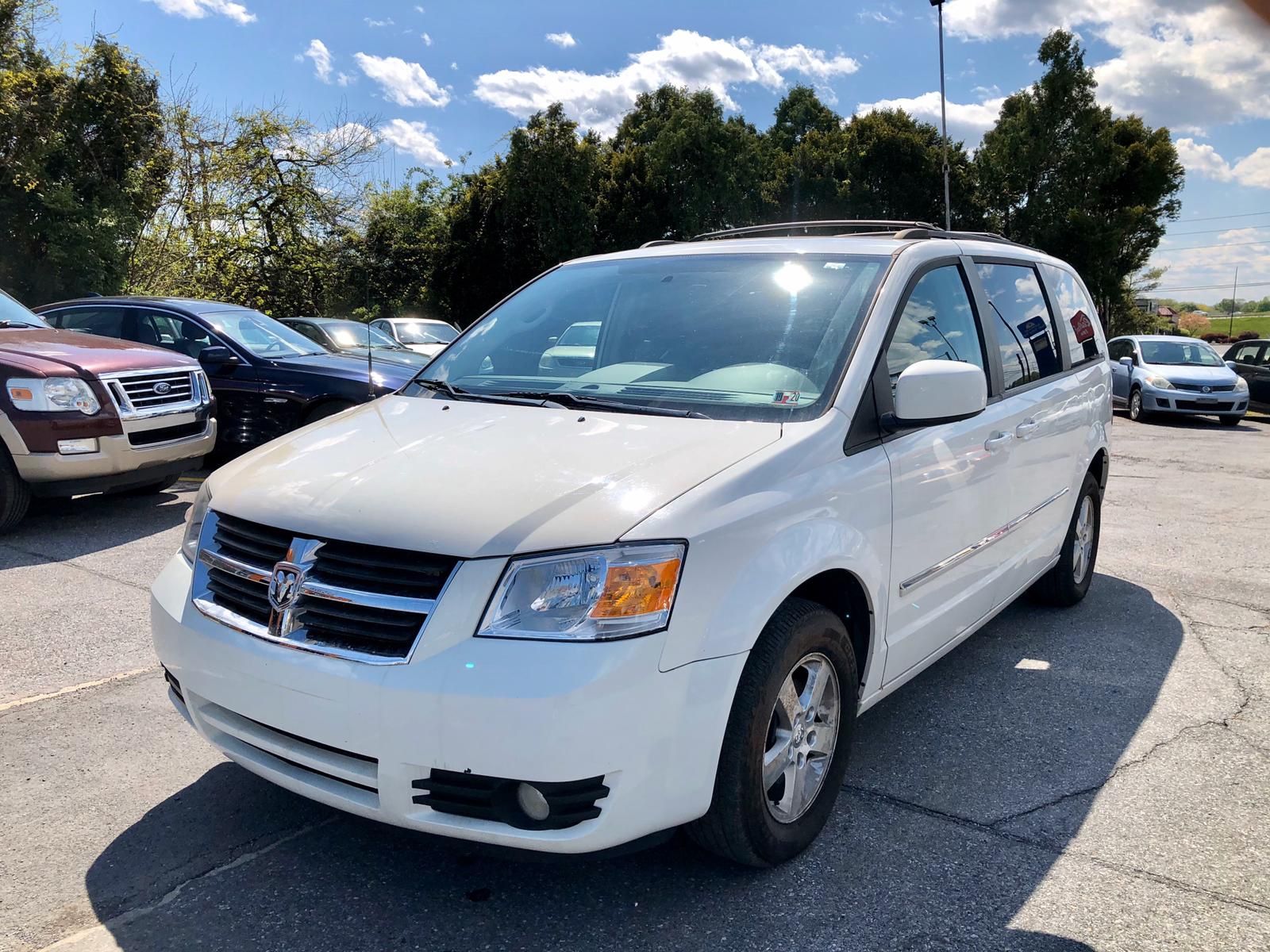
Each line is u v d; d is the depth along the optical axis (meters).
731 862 2.79
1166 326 61.31
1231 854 2.91
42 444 6.27
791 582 2.58
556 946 2.43
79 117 19.45
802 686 2.83
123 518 7.16
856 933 2.50
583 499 2.41
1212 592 5.85
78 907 2.55
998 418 3.91
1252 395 18.47
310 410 8.49
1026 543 4.44
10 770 3.30
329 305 26.38
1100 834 3.02
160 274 22.17
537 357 3.64
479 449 2.78
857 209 38.50
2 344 6.68
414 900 2.61
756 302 3.48
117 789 3.19
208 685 2.59
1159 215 42.94
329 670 2.33
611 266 4.06
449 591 2.28
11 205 18.36
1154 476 10.78
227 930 2.47
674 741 2.34
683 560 2.35
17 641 4.53
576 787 2.23
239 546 2.65
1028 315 4.60
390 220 38.81
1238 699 4.15
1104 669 4.52
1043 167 38.66
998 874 2.79
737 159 38.50
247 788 3.21
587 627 2.24
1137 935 2.50
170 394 7.11
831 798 2.96
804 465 2.76
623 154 39.84
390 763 2.27
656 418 2.99
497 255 38.38
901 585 3.21
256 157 24.38
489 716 2.18
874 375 3.13
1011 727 3.85
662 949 2.42
